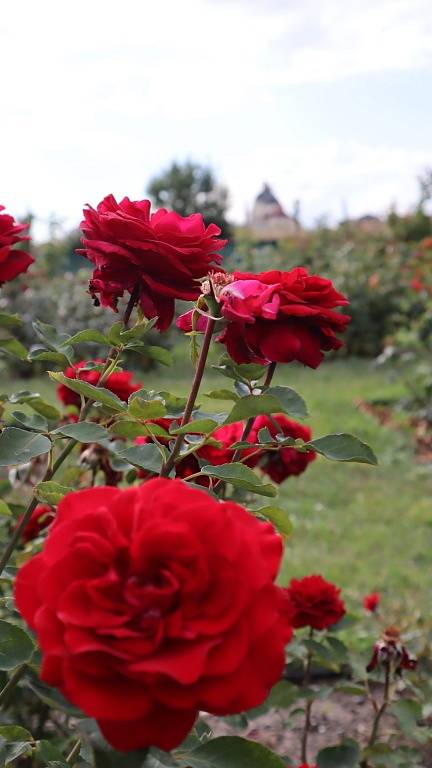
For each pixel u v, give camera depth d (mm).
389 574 4449
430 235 16625
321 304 1505
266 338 1439
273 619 800
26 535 2387
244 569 811
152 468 1282
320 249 15344
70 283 12500
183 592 784
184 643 779
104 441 1288
